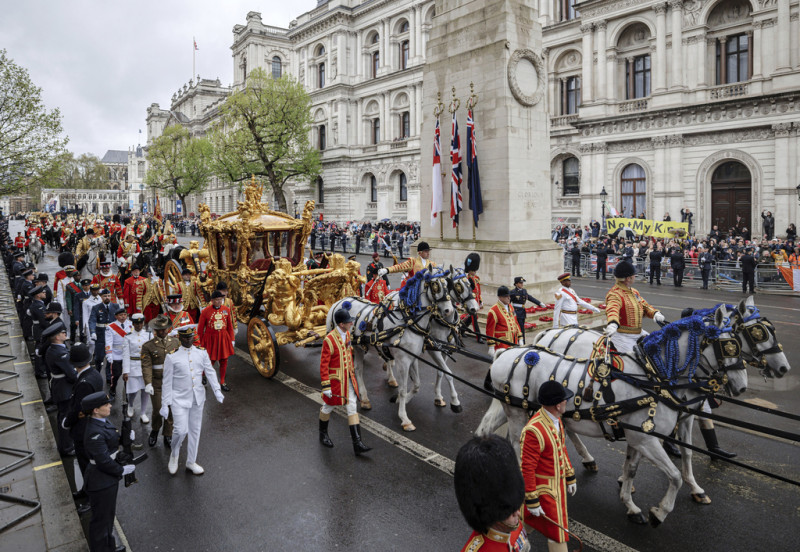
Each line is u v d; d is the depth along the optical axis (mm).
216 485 7145
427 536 5902
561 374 6094
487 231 16797
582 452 7387
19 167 27625
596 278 28047
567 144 41562
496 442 3242
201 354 7605
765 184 31281
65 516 6371
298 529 6090
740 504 6453
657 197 35531
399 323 8992
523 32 16516
